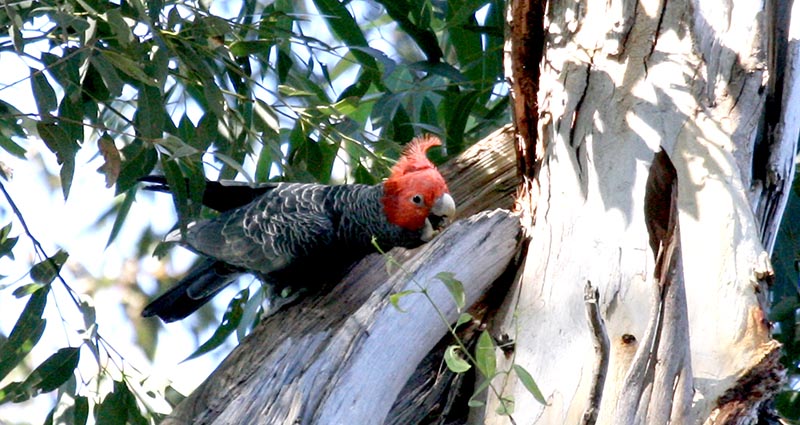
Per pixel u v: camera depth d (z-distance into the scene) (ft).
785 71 26.89
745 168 25.17
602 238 24.95
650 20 27.76
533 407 22.63
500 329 25.93
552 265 25.55
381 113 34.50
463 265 25.84
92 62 27.84
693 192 24.56
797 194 34.40
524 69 30.09
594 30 28.48
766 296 22.65
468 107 36.70
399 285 23.86
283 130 41.83
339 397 21.48
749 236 23.43
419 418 26.43
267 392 22.53
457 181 32.30
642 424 19.27
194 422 24.29
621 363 21.56
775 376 20.70
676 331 19.42
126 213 39.45
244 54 33.32
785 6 27.30
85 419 32.01
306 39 33.83
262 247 29.66
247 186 31.68
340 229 30.04
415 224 28.73
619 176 25.79
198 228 30.91
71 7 28.60
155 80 29.32
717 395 20.72
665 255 19.60
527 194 29.55
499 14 37.65
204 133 32.45
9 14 27.20
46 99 28.58
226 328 37.42
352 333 22.59
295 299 29.63
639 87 27.04
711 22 27.30
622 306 23.26
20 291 31.17
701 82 26.50
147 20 28.66
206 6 34.71
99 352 32.50
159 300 33.04
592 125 27.17
